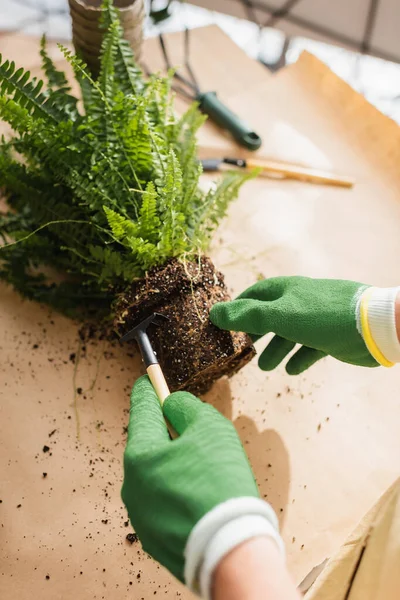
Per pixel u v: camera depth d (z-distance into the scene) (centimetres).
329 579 55
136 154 66
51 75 67
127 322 65
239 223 82
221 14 98
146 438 50
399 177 87
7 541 63
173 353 64
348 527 66
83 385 71
